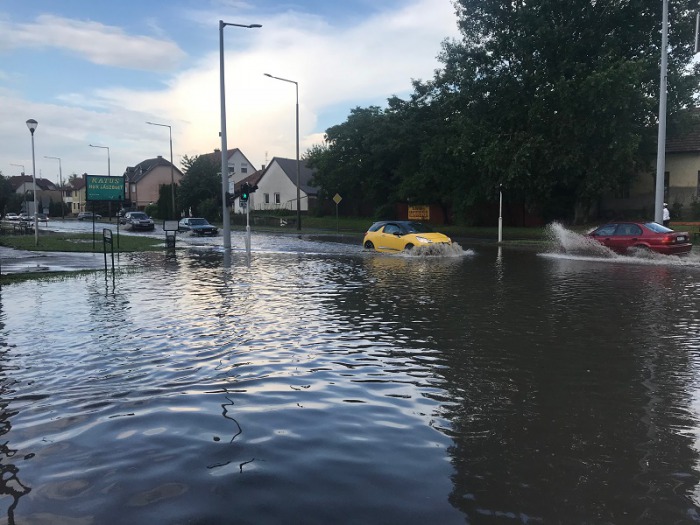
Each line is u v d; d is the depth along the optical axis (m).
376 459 3.75
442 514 3.05
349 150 48.28
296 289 12.12
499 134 31.62
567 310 9.43
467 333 7.70
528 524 2.97
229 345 7.00
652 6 29.30
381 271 15.78
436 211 44.47
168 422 4.41
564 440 4.09
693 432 4.24
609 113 27.98
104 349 6.78
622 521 3.00
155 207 80.19
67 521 2.97
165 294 11.37
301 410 4.71
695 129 34.66
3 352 6.63
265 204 70.12
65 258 20.42
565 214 37.44
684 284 12.66
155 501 3.18
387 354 6.58
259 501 3.18
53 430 4.27
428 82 41.00
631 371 5.85
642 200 36.12
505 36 31.28
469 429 4.30
